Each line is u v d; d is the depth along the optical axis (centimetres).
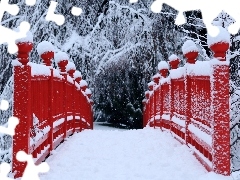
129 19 1433
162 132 766
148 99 1192
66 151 557
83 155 529
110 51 1406
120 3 1491
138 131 852
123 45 1421
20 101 361
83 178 393
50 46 519
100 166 457
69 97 769
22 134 358
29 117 365
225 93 365
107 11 1459
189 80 539
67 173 414
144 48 1397
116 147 612
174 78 656
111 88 1498
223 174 360
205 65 419
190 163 455
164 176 398
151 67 1406
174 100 689
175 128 666
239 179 392
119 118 1633
